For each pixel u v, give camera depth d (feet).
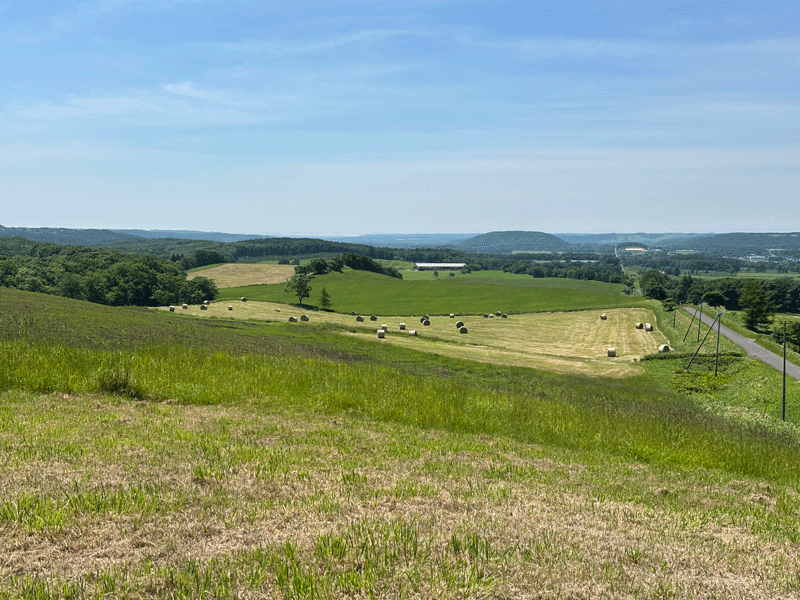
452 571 16.56
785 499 34.40
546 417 56.29
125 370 51.90
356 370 69.77
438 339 197.26
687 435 53.06
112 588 14.76
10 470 24.30
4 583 14.83
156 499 21.62
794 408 112.06
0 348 53.98
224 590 14.73
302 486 25.44
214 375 57.88
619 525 23.72
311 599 14.57
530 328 242.78
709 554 20.89
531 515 23.75
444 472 30.83
